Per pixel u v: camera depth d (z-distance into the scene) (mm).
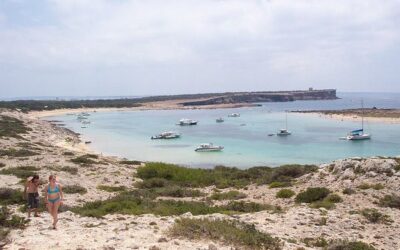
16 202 23250
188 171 43156
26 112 191875
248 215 19750
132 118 186750
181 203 24438
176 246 11961
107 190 31953
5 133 78062
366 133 106062
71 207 22078
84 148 85688
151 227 15258
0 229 13930
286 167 36812
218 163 68750
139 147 90625
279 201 26250
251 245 12711
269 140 99625
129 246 11914
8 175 33844
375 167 28484
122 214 19719
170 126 144000
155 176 40938
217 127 137250
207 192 32594
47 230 14398
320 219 19000
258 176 40750
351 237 16422
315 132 115750
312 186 29016
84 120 164500
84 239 12797
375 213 20250
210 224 14188
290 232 16469
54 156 51531
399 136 101750
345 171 29500
